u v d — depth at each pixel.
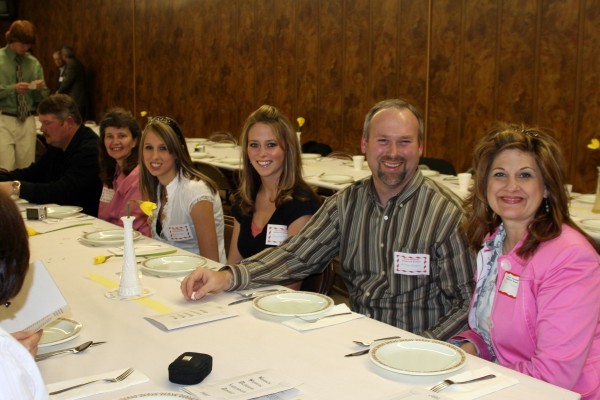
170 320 1.78
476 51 6.32
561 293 1.65
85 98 11.06
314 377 1.43
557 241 1.72
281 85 8.28
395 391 1.36
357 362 1.51
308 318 1.79
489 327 1.88
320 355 1.55
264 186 2.80
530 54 5.93
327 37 7.66
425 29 6.70
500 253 1.91
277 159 2.69
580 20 5.56
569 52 5.66
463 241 2.15
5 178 4.31
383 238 2.27
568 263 1.67
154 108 10.19
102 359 1.54
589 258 1.67
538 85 5.91
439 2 6.55
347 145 7.63
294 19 8.00
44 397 1.01
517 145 1.78
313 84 7.91
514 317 1.74
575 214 3.43
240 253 2.85
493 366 1.49
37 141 7.41
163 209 3.11
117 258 2.55
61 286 2.18
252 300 2.00
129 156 3.63
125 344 1.64
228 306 1.94
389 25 7.02
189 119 9.64
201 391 1.34
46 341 1.62
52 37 11.89
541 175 1.77
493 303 1.81
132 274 2.06
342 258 2.39
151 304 1.97
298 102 8.12
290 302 1.94
